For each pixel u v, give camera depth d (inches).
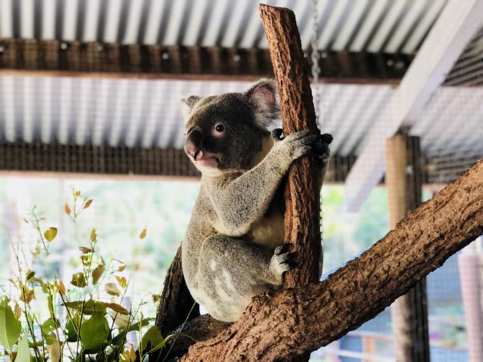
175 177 327.3
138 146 328.8
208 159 142.1
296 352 110.9
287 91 119.0
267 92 149.5
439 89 297.4
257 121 148.7
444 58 260.8
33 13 259.4
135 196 571.8
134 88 297.3
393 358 307.3
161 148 330.3
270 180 122.4
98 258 168.7
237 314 138.7
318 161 121.0
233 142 144.3
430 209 102.0
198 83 297.6
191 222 153.9
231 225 134.6
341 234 585.3
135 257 150.9
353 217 585.9
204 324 155.9
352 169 343.6
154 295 151.3
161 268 551.2
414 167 302.2
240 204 131.0
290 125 118.7
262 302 112.5
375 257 105.0
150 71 272.7
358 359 365.1
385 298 105.0
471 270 287.0
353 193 350.0
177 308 166.6
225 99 149.1
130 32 273.6
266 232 135.9
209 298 141.9
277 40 119.4
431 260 102.0
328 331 107.1
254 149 146.8
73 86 294.0
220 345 119.3
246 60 280.1
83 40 274.2
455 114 316.2
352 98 314.0
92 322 131.4
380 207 583.2
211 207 147.8
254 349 112.9
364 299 105.1
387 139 307.3
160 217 571.5
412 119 296.2
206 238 143.9
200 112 147.0
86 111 310.7
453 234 99.9
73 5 257.4
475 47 267.9
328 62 289.7
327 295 107.0
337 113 326.3
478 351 280.1
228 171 144.4
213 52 280.5
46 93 297.7
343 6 268.4
